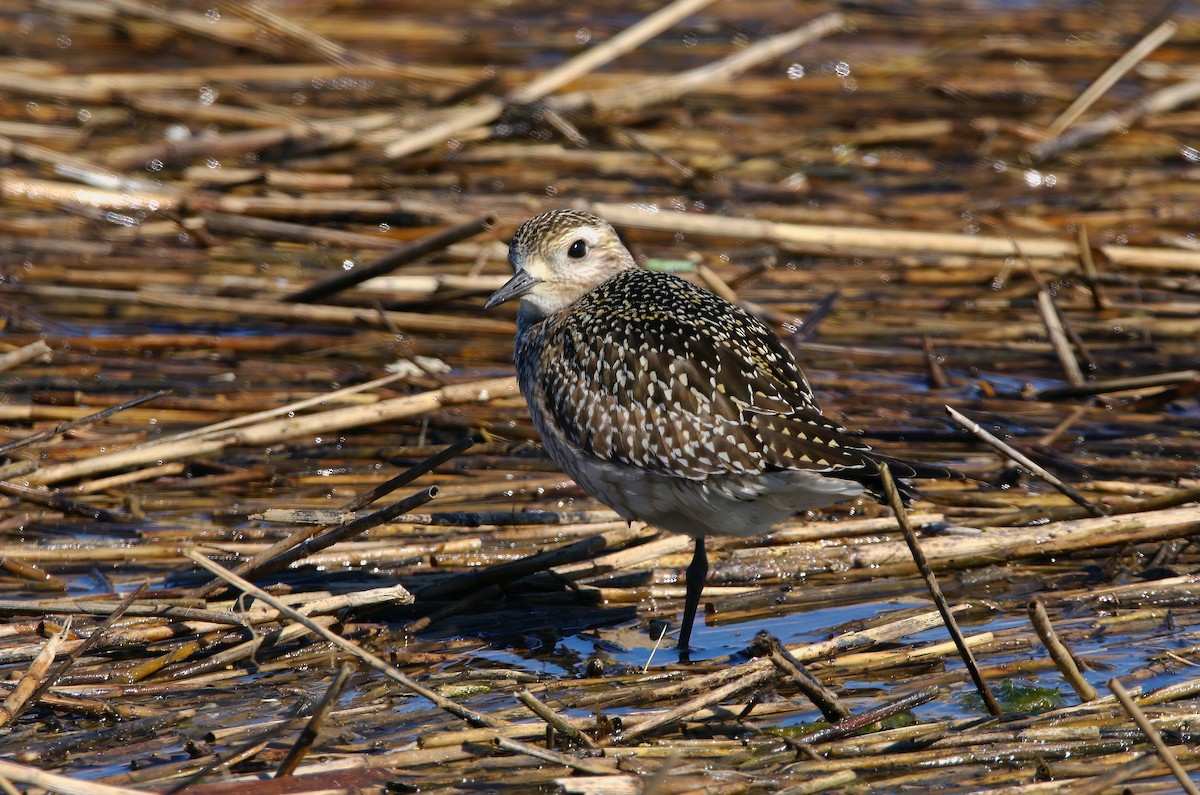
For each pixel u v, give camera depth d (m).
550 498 11.53
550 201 16.81
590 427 9.34
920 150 20.02
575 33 24.34
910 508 11.19
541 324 10.57
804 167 19.17
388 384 13.19
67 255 15.62
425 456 12.22
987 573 10.29
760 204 17.77
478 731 7.87
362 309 14.57
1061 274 15.46
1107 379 13.56
